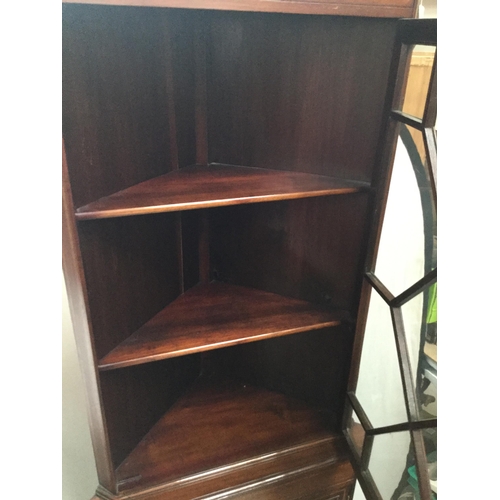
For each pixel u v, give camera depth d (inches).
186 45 43.1
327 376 50.1
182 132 45.3
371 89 38.2
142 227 41.4
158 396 48.7
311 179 42.4
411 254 34.4
